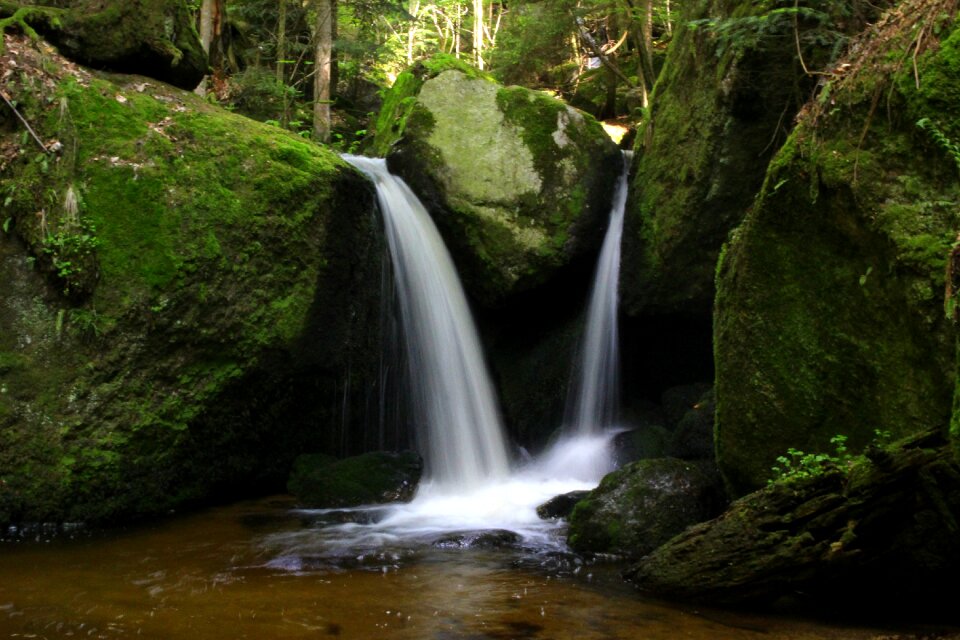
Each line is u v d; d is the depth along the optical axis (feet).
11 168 21.04
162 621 13.57
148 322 20.85
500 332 31.27
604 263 30.42
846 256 15.46
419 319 28.58
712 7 26.14
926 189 13.93
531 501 24.45
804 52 22.03
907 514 13.17
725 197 25.03
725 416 18.15
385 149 42.60
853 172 14.78
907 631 13.38
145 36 25.08
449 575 16.61
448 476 27.50
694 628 13.56
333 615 14.02
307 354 24.21
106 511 20.35
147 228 21.25
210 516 21.81
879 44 15.39
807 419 16.39
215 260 21.95
